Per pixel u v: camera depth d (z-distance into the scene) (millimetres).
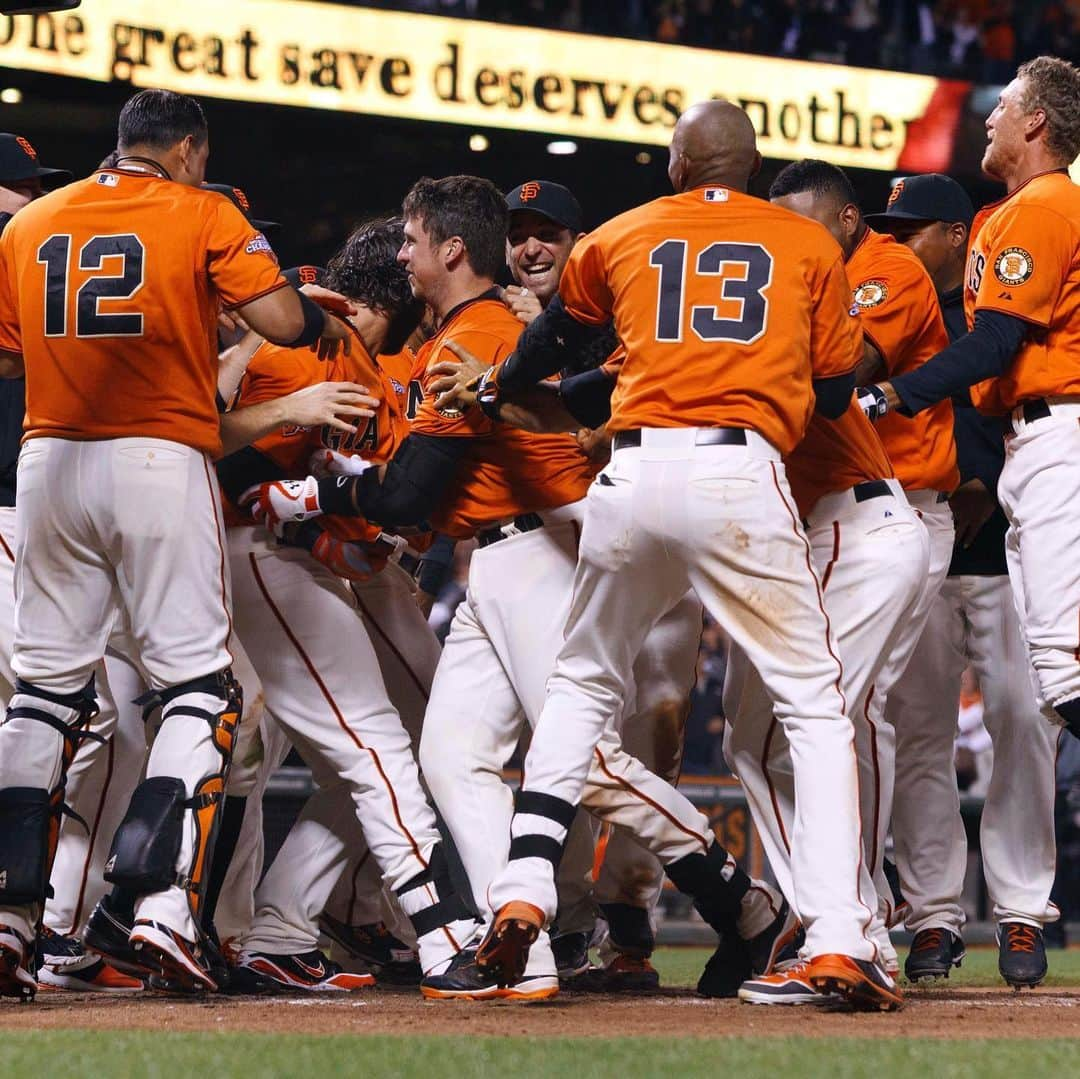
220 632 14031
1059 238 14758
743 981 15477
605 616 13281
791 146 54719
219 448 14164
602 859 17125
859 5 56781
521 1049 10141
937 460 16234
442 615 44625
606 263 13508
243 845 15898
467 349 15188
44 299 13703
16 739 13805
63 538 13820
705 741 44094
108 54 47594
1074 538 15000
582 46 52875
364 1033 11344
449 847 18047
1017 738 17641
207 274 13828
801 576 12750
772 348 12852
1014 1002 15117
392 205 63344
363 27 50656
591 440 14898
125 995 15414
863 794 15914
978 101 56344
